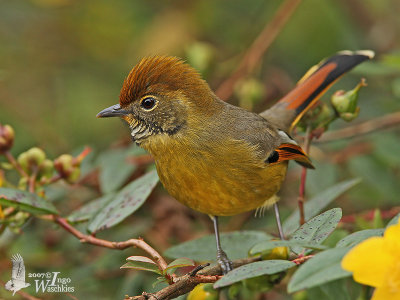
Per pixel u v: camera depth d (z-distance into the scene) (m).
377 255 4.89
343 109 9.33
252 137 8.55
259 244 5.68
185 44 13.69
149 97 8.42
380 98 12.12
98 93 13.64
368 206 11.61
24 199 7.89
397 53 10.84
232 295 7.46
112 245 7.61
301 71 13.96
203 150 8.29
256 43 12.48
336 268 4.96
